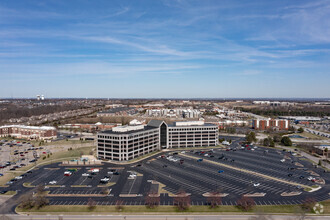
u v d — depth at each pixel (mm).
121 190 117562
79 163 164250
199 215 93500
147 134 194250
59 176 139375
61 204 101812
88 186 122938
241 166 159750
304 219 90312
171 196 110188
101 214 93812
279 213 95000
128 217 91688
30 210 96688
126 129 187125
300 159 180875
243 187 122500
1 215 90188
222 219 90562
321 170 152875
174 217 92000
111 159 175125
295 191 117688
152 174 142000
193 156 186500
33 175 141375
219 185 124938
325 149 191125
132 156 177625
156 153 195250
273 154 196250
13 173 144750
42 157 184875
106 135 176125
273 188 121562
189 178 135250
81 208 98062
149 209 97625
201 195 112000
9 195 112688
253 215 93250
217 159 177750
